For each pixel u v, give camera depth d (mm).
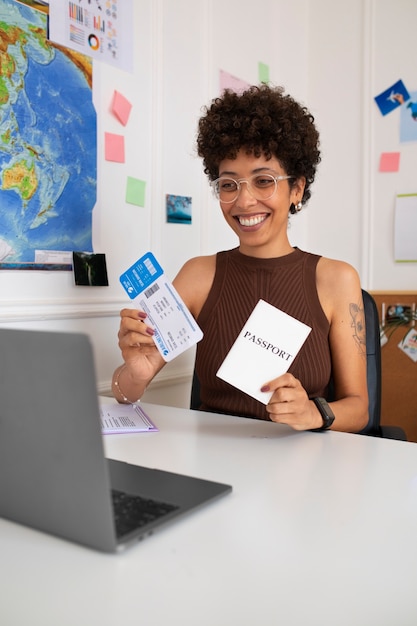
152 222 2006
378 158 2768
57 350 530
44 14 1570
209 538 615
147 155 1977
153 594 503
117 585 518
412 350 2592
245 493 751
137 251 1950
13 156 1513
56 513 602
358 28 2801
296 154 1329
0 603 487
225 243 2430
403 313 2613
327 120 2916
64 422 553
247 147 1282
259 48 2574
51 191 1624
